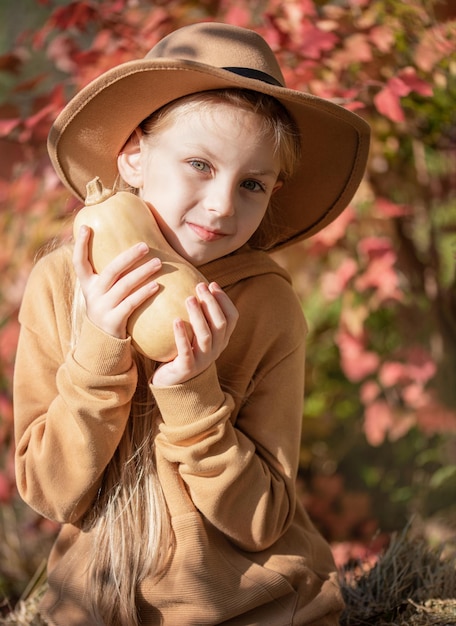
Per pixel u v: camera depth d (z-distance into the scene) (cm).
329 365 436
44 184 332
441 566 238
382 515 419
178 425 175
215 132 177
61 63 317
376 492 431
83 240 172
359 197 339
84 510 192
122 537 186
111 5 312
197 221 180
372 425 383
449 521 388
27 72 397
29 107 318
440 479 399
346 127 204
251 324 199
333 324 414
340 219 331
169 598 184
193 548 183
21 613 240
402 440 443
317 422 425
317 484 415
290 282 216
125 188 206
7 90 388
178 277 170
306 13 296
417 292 374
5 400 345
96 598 186
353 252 361
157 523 185
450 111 321
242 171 179
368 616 219
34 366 196
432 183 363
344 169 214
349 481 439
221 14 312
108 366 171
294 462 194
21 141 301
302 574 194
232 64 188
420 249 392
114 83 185
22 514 378
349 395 446
